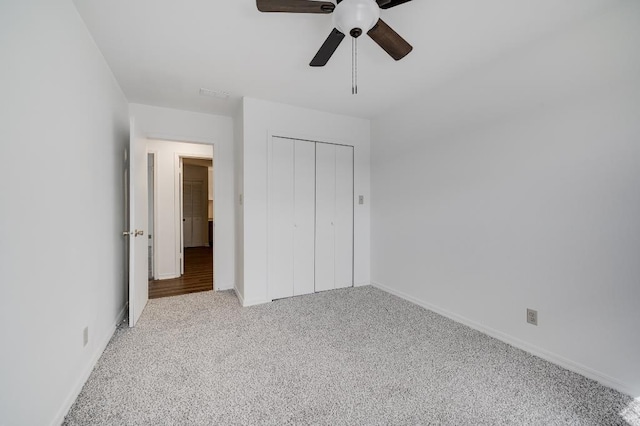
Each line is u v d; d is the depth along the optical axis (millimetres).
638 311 1490
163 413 1378
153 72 2338
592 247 1655
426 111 2807
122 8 1567
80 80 1613
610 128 1574
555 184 1816
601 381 1619
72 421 1320
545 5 1562
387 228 3391
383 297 3191
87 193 1706
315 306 2895
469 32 1813
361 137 3629
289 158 3168
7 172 964
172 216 4113
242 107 2926
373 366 1802
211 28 1770
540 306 1906
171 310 2775
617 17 1538
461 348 2031
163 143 4031
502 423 1331
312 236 3336
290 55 2096
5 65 957
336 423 1323
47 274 1218
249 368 1773
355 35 1391
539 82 1892
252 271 2947
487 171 2232
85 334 1642
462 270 2453
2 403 927
